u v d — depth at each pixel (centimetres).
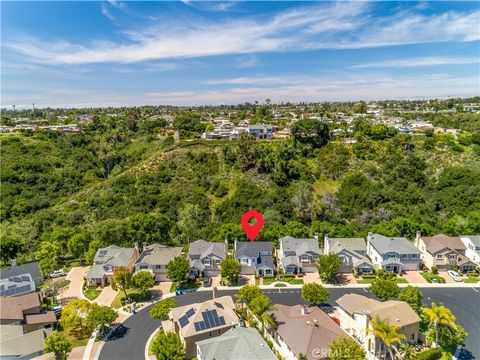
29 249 8206
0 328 4959
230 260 6525
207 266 6956
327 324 4575
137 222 8131
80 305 5144
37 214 10031
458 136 13938
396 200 9812
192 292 6338
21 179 11794
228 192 10700
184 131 16150
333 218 9331
